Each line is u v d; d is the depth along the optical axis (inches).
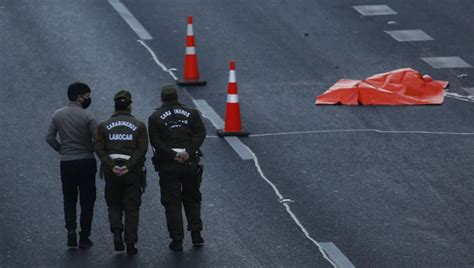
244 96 1723.7
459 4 2230.6
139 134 1165.1
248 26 2064.5
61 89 1721.2
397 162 1464.1
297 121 1620.3
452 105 1710.1
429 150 1512.1
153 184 1371.8
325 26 2080.5
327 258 1162.6
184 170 1175.0
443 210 1304.1
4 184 1364.4
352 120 1628.9
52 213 1277.1
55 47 1907.0
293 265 1143.6
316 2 2217.0
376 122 1622.8
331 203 1318.9
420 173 1425.9
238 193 1344.7
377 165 1450.5
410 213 1291.8
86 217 1181.7
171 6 2160.4
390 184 1385.3
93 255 1167.6
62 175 1175.6
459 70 1879.9
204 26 2053.4
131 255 1167.0
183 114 1187.3
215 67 1852.9
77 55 1873.8
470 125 1622.8
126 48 1919.3
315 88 1765.5
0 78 1760.6
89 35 1972.2
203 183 1374.3
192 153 1178.0
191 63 1769.2
